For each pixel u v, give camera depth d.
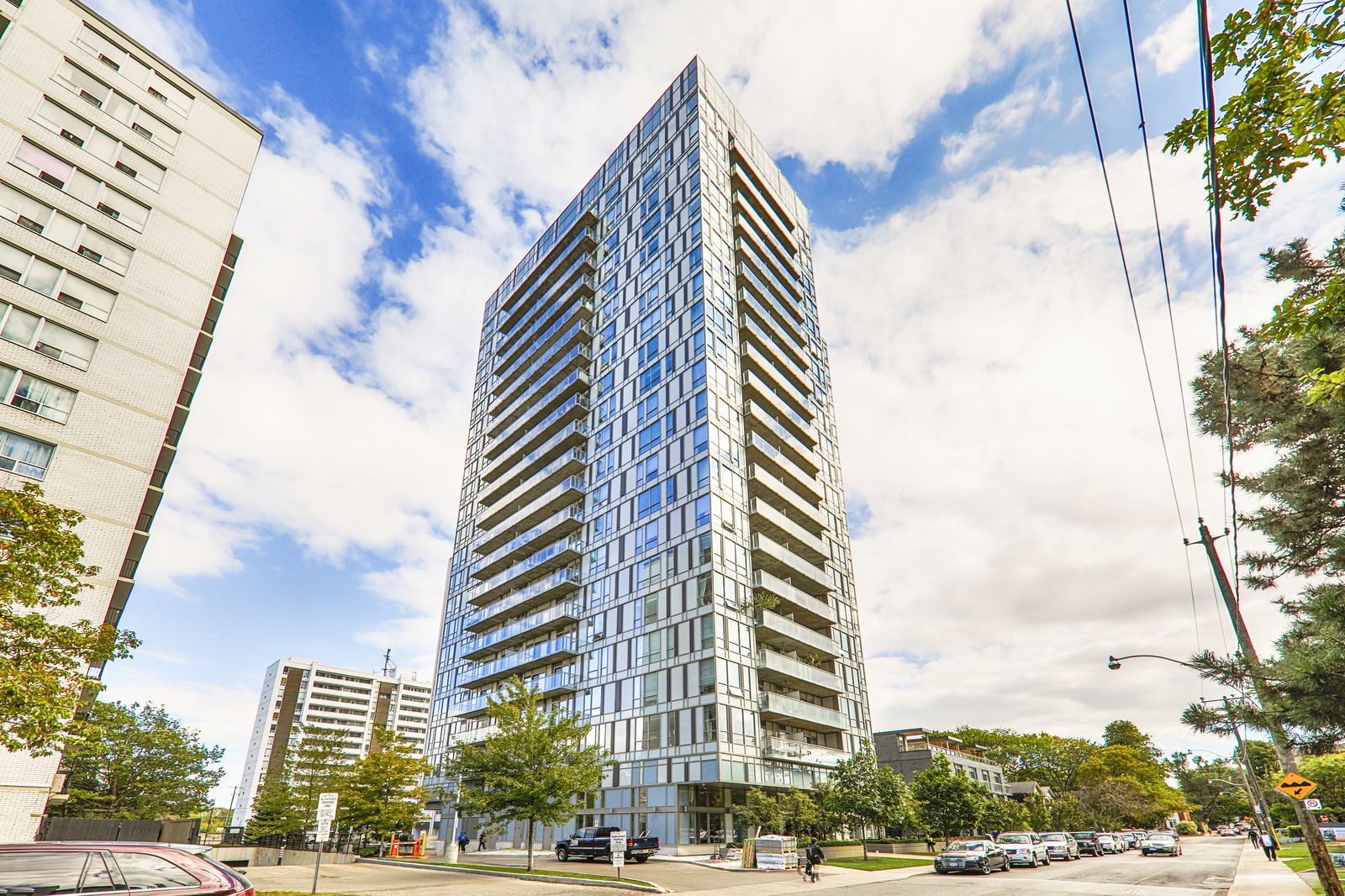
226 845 34.97
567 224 70.06
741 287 53.56
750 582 41.69
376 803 35.19
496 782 26.05
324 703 132.75
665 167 57.28
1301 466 12.29
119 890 8.56
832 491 56.66
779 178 67.06
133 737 42.31
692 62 58.28
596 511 50.28
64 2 30.03
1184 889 21.08
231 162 34.91
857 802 34.19
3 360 24.23
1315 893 17.94
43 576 13.48
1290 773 14.71
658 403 48.50
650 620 41.88
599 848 31.58
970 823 41.25
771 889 21.64
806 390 56.16
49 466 24.38
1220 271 7.06
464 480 72.56
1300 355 11.08
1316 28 5.87
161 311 29.47
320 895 18.16
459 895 18.64
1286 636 11.25
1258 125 6.39
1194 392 13.76
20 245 25.92
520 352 66.50
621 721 40.78
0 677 11.81
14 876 8.22
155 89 32.53
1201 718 10.96
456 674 60.81
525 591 52.62
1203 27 5.43
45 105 28.33
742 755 36.00
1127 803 64.50
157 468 30.56
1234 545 13.81
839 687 46.34
